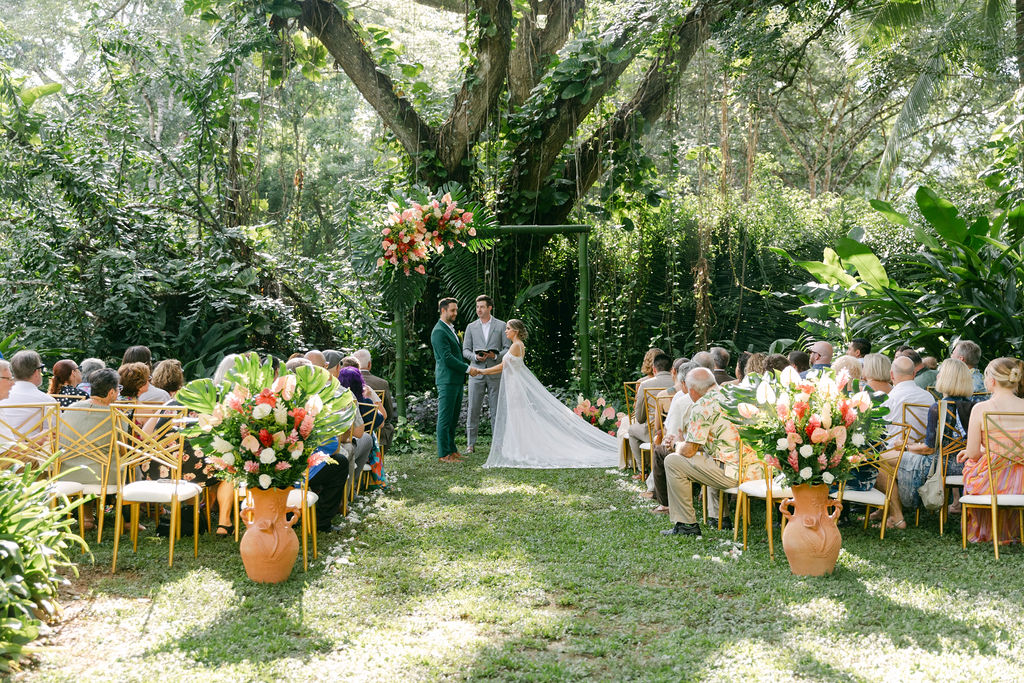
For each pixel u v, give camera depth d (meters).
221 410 4.52
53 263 9.88
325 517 5.84
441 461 8.97
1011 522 5.44
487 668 3.49
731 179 15.94
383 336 11.63
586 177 12.18
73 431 5.22
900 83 15.10
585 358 11.21
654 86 11.52
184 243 11.43
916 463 5.76
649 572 4.88
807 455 4.54
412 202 9.89
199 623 4.02
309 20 11.52
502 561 5.07
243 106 12.17
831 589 4.44
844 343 9.37
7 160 10.45
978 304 8.06
